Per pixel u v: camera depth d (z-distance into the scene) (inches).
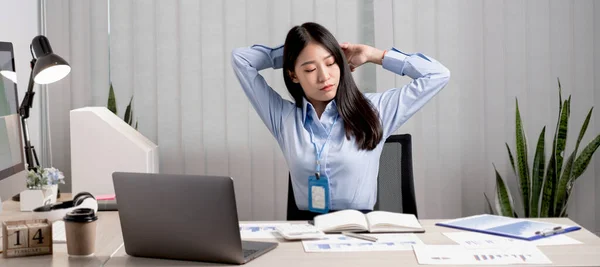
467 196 142.5
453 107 140.7
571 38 140.5
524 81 140.6
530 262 69.3
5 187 77.0
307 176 94.6
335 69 90.1
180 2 139.3
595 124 141.4
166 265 70.4
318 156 92.6
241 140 141.6
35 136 136.6
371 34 140.0
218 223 68.1
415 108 98.9
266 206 142.5
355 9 139.7
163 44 139.9
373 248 75.5
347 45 102.5
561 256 71.8
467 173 142.3
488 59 140.6
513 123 141.4
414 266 68.1
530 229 83.8
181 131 141.3
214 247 69.4
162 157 141.3
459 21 140.1
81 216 72.6
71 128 111.4
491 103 141.1
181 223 69.7
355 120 92.0
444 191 141.9
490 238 80.3
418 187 141.5
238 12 139.6
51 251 73.4
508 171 141.9
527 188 135.7
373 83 140.4
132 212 71.8
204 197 67.9
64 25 138.9
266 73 140.5
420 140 141.3
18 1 124.2
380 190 103.6
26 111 108.8
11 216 94.6
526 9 139.9
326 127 94.1
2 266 68.1
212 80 140.6
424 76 99.7
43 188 100.8
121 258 73.4
